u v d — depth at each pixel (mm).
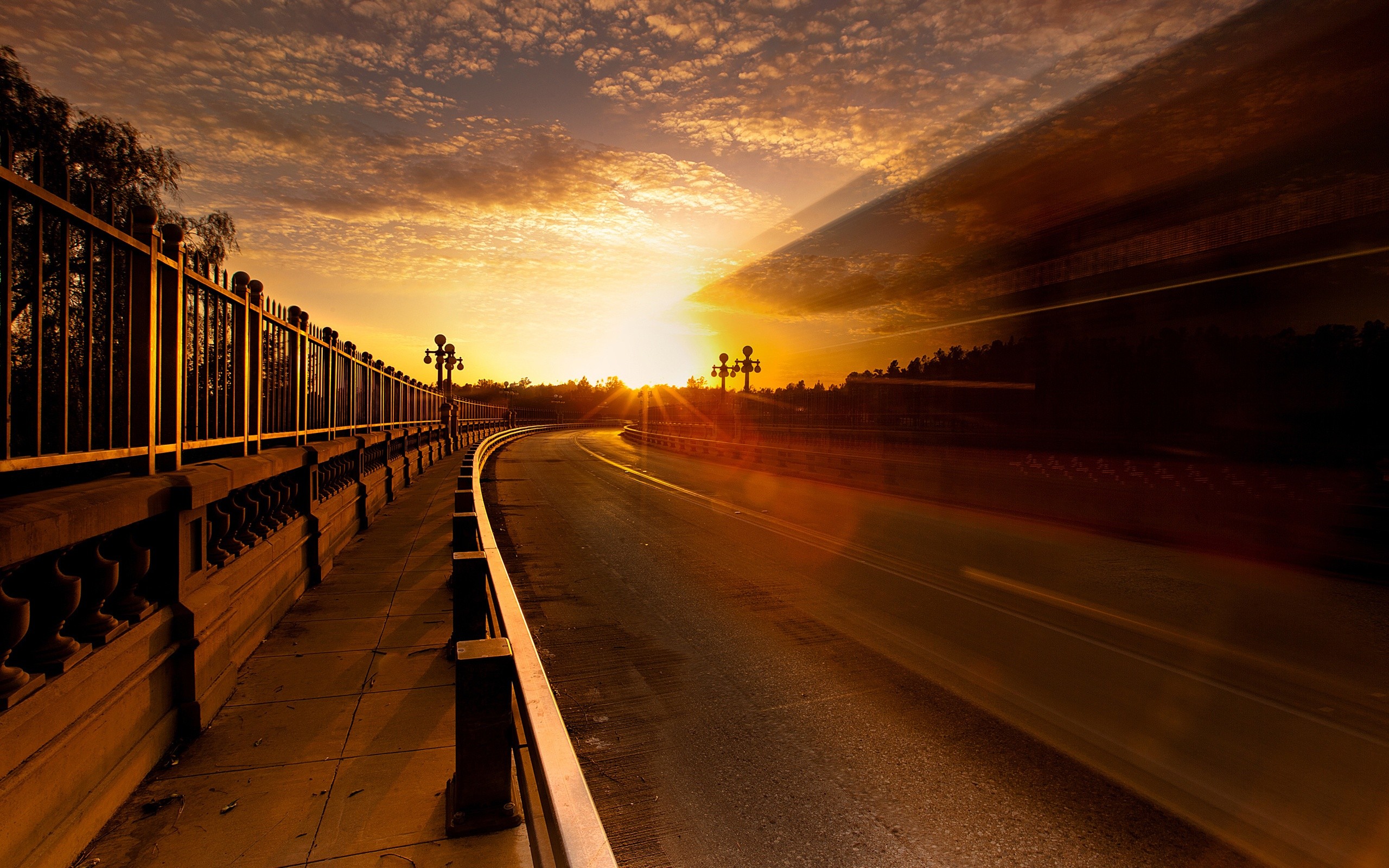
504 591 3309
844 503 15203
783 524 11844
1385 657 5270
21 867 2086
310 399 7238
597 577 7695
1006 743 3797
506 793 2725
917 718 4102
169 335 3639
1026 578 7906
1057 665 5039
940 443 18859
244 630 4461
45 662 2381
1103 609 6617
